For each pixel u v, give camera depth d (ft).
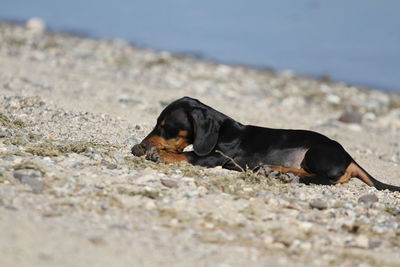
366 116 74.13
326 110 75.51
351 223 31.01
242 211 31.42
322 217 31.76
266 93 80.89
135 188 32.68
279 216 31.17
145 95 64.28
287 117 65.77
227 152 39.14
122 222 28.17
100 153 37.40
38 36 100.42
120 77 74.95
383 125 70.69
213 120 39.06
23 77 62.75
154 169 36.37
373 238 29.73
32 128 42.14
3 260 22.81
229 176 36.76
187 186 33.94
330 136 58.75
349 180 39.45
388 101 86.69
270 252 26.96
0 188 30.32
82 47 96.17
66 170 34.17
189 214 30.27
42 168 33.53
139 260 24.36
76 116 46.52
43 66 74.08
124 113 51.98
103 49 97.30
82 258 23.76
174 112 38.88
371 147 57.16
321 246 28.22
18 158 34.99
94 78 71.10
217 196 33.06
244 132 39.75
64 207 29.07
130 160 37.29
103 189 32.01
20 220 26.30
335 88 91.81
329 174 38.14
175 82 75.41
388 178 45.47
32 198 29.60
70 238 25.31
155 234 27.32
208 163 38.73
